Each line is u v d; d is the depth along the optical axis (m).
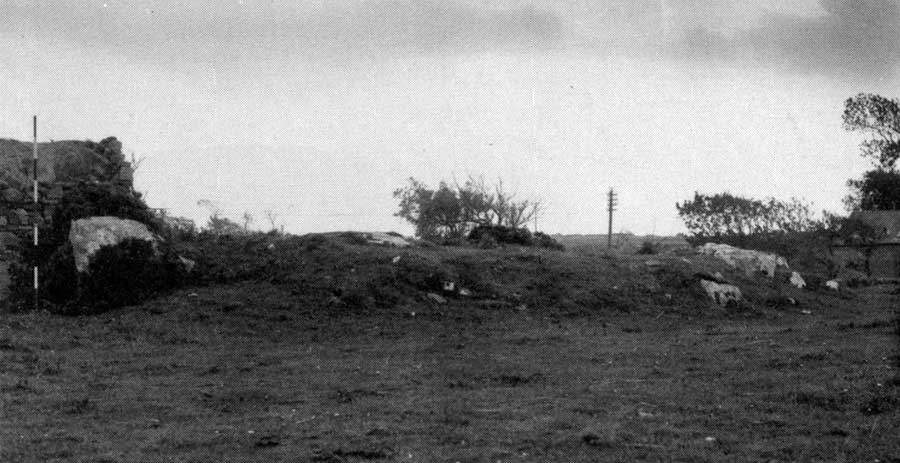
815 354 19.23
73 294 27.25
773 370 17.61
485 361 19.80
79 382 16.52
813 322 29.62
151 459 10.55
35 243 28.02
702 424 12.69
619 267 34.84
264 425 12.64
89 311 26.53
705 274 34.72
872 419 12.73
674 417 13.16
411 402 14.58
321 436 11.91
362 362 19.55
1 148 36.62
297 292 27.95
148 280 27.98
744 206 58.69
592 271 33.91
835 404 13.84
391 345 22.64
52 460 10.46
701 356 20.17
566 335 24.92
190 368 18.50
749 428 12.35
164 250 28.95
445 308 28.48
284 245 32.25
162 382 16.64
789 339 23.08
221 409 13.96
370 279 29.22
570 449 11.14
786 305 34.97
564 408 13.96
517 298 30.27
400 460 10.53
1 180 34.09
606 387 16.11
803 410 13.54
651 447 11.21
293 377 17.34
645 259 36.34
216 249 31.39
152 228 30.09
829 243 60.19
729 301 33.44
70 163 38.06
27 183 34.81
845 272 65.19
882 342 21.22
